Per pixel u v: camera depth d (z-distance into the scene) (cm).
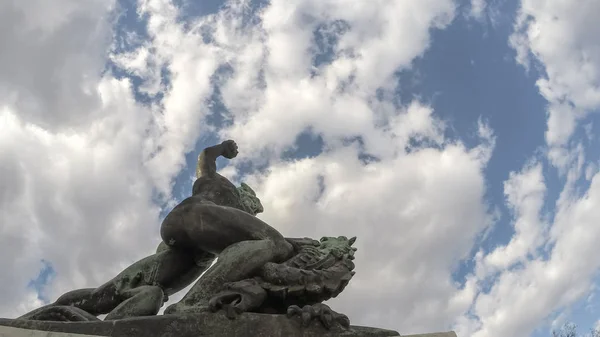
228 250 607
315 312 553
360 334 557
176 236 646
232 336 532
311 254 630
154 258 666
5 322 508
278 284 588
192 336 525
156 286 620
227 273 586
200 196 669
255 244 610
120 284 650
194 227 631
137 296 596
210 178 700
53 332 482
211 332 530
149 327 518
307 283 590
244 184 746
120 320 517
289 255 632
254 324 542
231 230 625
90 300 647
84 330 507
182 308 559
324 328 553
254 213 734
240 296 560
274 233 630
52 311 571
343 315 563
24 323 507
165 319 525
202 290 574
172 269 663
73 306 614
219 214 631
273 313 582
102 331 508
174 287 674
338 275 614
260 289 573
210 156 721
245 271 592
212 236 627
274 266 597
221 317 540
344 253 637
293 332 545
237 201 695
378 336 559
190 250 668
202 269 684
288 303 589
